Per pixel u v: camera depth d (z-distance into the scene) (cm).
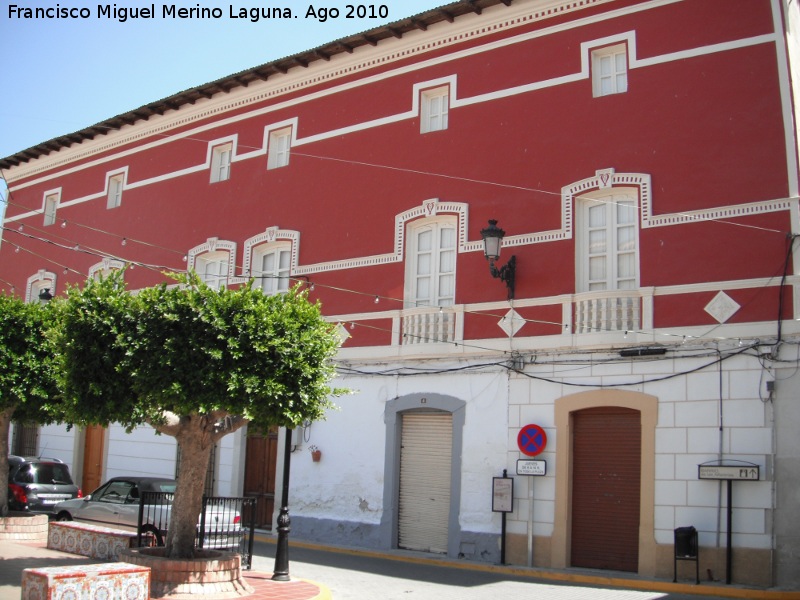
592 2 1625
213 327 1059
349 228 1906
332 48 1959
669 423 1403
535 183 1633
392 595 1211
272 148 2120
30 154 2742
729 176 1422
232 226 2144
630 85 1556
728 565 1299
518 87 1697
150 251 2333
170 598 1053
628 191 1535
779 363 1323
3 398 1477
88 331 1103
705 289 1409
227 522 1380
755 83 1428
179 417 1157
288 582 1233
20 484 1930
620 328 1473
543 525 1505
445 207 1744
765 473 1308
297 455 1898
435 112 1842
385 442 1756
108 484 1677
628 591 1280
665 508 1382
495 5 1734
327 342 1152
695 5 1512
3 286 2769
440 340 1694
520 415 1570
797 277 1328
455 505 1617
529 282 1603
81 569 880
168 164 2353
